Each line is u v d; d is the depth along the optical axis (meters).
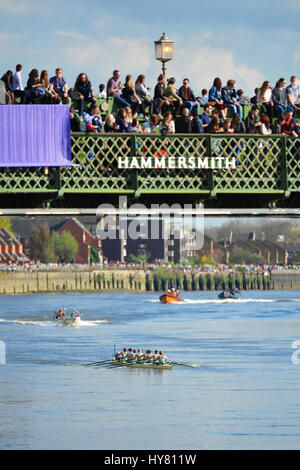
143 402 180.00
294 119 127.69
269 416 165.00
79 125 121.62
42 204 126.00
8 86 121.19
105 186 121.94
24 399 182.88
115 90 125.56
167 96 125.88
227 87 128.88
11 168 119.62
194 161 123.06
